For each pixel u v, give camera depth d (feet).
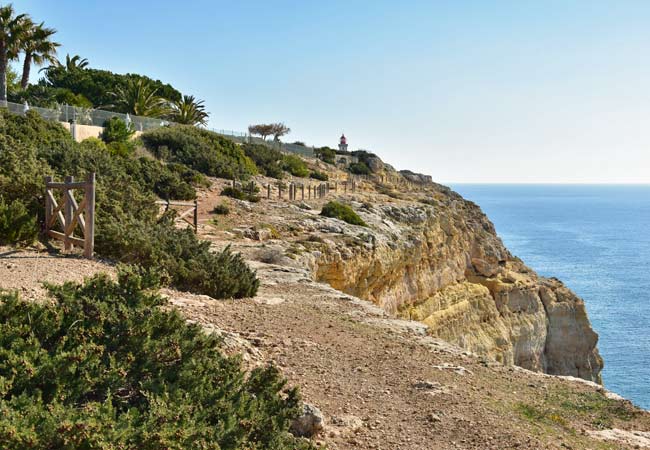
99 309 20.93
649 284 331.16
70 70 208.44
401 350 37.73
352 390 28.71
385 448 22.45
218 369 21.44
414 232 145.89
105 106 185.98
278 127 291.58
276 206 118.11
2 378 15.76
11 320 19.49
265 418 19.49
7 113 95.09
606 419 29.04
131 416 15.83
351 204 146.92
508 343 173.88
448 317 154.20
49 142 89.76
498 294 181.16
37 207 49.73
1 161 53.78
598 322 249.34
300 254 81.66
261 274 63.21
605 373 192.24
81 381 17.29
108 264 43.88
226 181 135.13
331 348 35.73
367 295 110.22
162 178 104.27
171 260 45.65
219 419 18.21
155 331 21.62
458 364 36.88
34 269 37.68
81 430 13.88
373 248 110.22
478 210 268.00
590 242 554.46
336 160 273.75
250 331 36.37
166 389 18.40
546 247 510.17
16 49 151.84
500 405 28.81
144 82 215.51
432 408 27.09
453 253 173.78
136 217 57.11
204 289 46.01
